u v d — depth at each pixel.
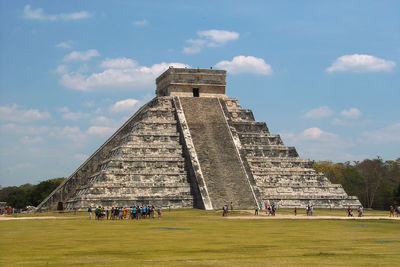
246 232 44.91
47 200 93.75
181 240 37.66
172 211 80.62
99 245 34.28
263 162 96.69
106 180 86.38
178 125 97.94
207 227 50.72
